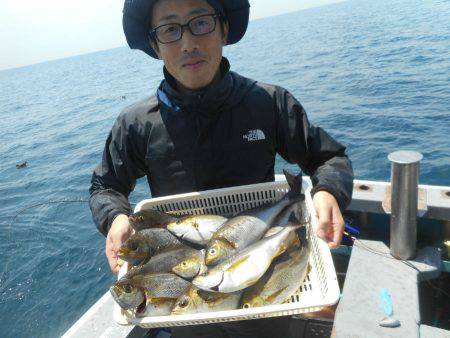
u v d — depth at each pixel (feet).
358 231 7.86
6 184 33.30
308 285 5.55
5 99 121.80
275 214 6.48
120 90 88.89
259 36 164.14
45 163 38.45
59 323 15.26
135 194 24.72
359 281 6.31
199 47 5.70
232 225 6.27
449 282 7.54
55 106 82.94
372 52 64.69
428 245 7.14
